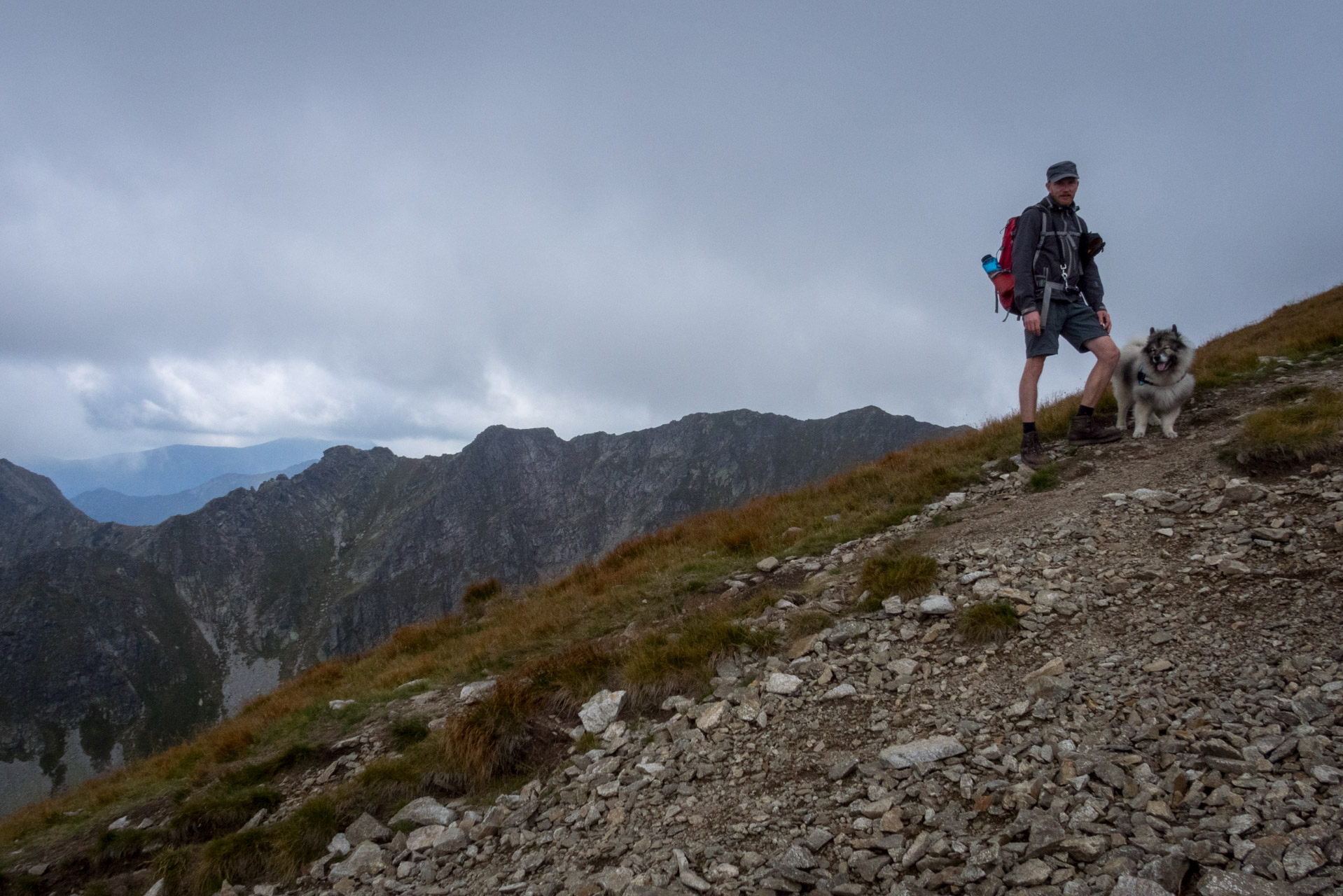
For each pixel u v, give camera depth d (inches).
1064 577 231.3
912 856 130.4
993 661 196.5
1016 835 127.0
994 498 351.3
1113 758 139.4
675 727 214.2
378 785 230.1
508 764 228.8
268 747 333.4
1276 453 273.3
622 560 508.4
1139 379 355.6
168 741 493.4
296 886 198.7
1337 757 121.1
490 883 169.9
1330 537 204.4
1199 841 111.0
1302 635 162.9
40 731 7578.7
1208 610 187.8
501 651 375.2
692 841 157.8
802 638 242.8
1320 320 562.6
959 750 158.2
